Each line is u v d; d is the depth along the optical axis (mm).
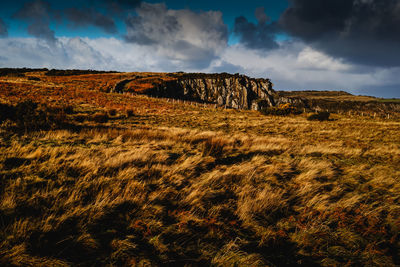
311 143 11859
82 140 7387
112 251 2404
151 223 2908
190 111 32656
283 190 4484
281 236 2988
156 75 125312
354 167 6840
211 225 3062
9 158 4512
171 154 6789
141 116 21188
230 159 6910
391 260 2682
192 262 2428
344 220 3465
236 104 119875
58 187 3588
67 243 2420
